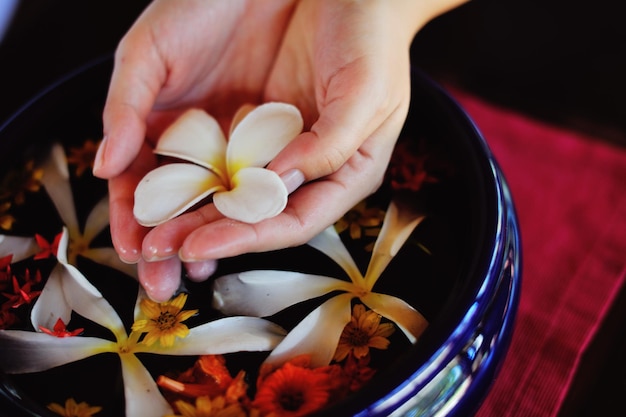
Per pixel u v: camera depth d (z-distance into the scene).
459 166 0.45
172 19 0.48
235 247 0.41
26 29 0.69
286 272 0.42
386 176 0.46
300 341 0.40
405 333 0.39
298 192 0.44
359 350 0.39
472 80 0.67
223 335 0.40
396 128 0.46
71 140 0.49
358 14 0.46
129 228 0.42
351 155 0.44
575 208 0.55
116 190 0.44
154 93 0.48
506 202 0.43
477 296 0.38
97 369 0.39
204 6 0.49
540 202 0.55
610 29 0.70
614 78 0.66
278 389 0.38
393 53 0.46
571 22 0.71
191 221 0.42
